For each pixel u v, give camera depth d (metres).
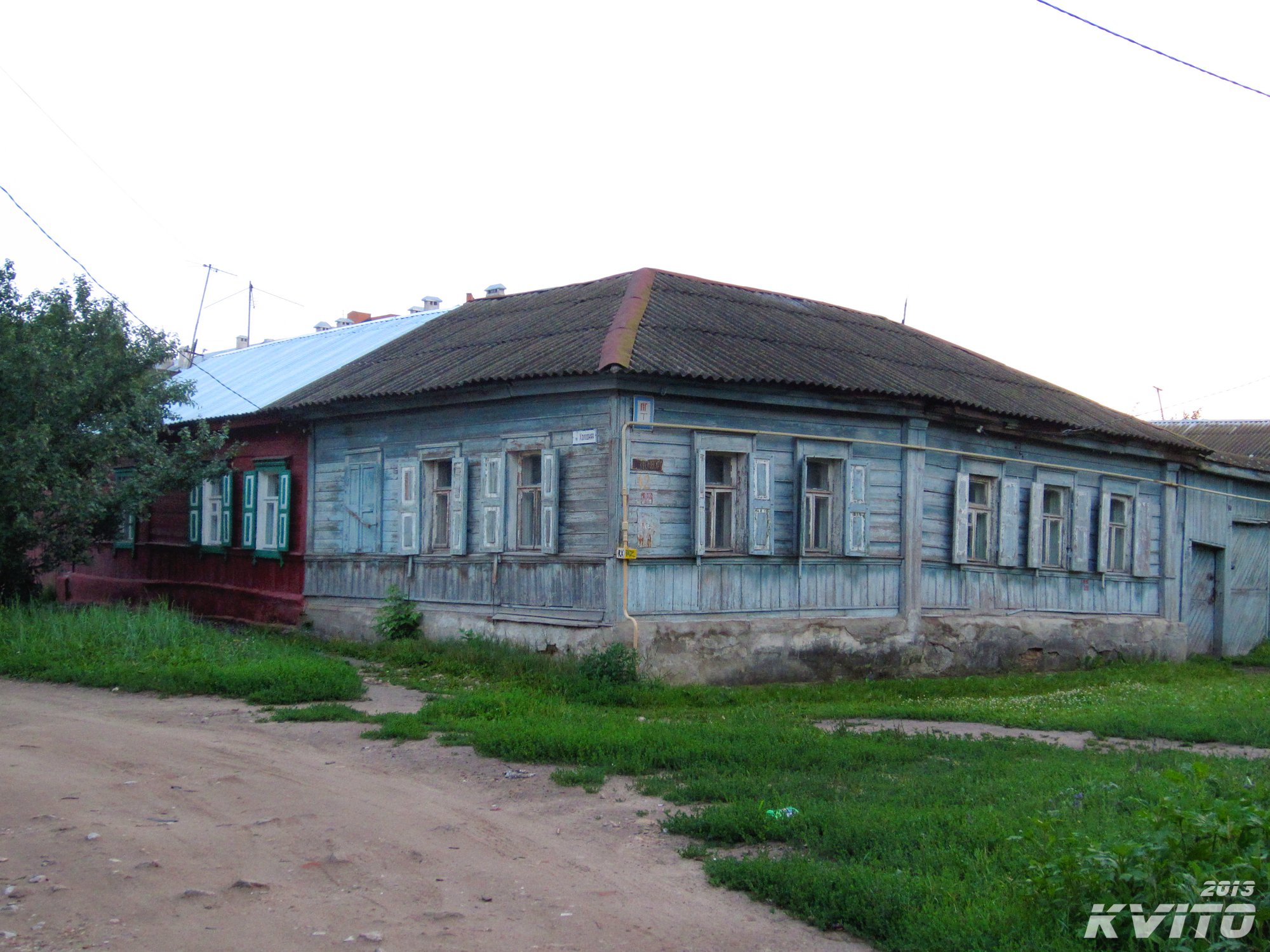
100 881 6.33
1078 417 20.17
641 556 14.30
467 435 16.41
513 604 15.54
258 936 5.63
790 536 15.76
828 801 8.06
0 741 9.95
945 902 5.91
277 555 19.95
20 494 17.06
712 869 6.66
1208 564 23.80
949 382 18.53
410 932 5.75
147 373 19.41
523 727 10.61
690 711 12.95
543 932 5.81
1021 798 8.05
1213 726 12.10
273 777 8.88
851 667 16.16
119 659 14.29
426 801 8.33
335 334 25.52
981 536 18.88
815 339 18.03
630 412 14.23
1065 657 19.70
